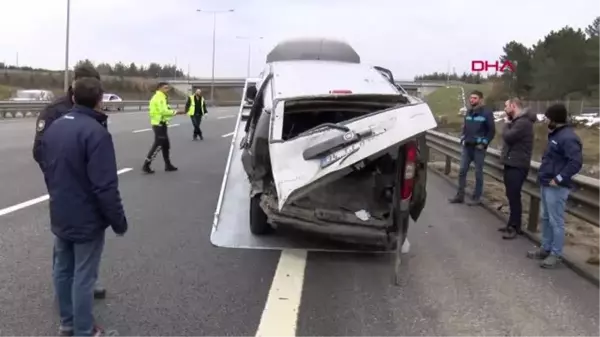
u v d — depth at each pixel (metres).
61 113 4.63
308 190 5.38
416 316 4.77
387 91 6.95
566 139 6.05
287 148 5.50
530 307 5.04
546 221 6.44
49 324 4.36
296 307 4.87
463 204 9.63
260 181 6.66
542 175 6.30
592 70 57.31
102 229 3.96
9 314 4.52
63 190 3.80
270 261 6.11
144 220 7.74
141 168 12.33
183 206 8.68
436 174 13.37
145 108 45.91
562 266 6.26
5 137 17.56
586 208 6.48
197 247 6.53
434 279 5.73
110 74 98.62
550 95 58.09
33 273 5.45
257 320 4.57
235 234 6.98
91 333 4.03
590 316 4.87
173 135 20.83
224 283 5.40
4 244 6.35
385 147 5.32
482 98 9.46
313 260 6.21
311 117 7.09
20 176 10.56
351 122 5.44
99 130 3.80
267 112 6.56
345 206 6.18
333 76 7.33
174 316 4.59
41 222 7.34
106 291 5.09
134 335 4.23
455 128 27.00
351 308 4.89
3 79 69.88
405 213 5.64
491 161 9.99
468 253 6.70
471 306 5.02
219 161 13.90
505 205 9.54
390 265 6.14
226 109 51.09
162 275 5.56
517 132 7.34
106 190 3.77
